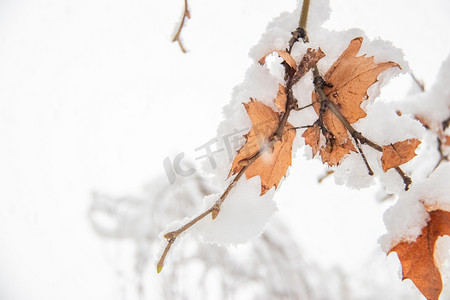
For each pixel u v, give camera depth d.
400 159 0.55
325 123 0.56
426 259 0.54
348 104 0.56
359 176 0.59
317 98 0.57
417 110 0.76
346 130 0.56
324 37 0.62
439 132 0.75
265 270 1.56
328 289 1.61
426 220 0.55
